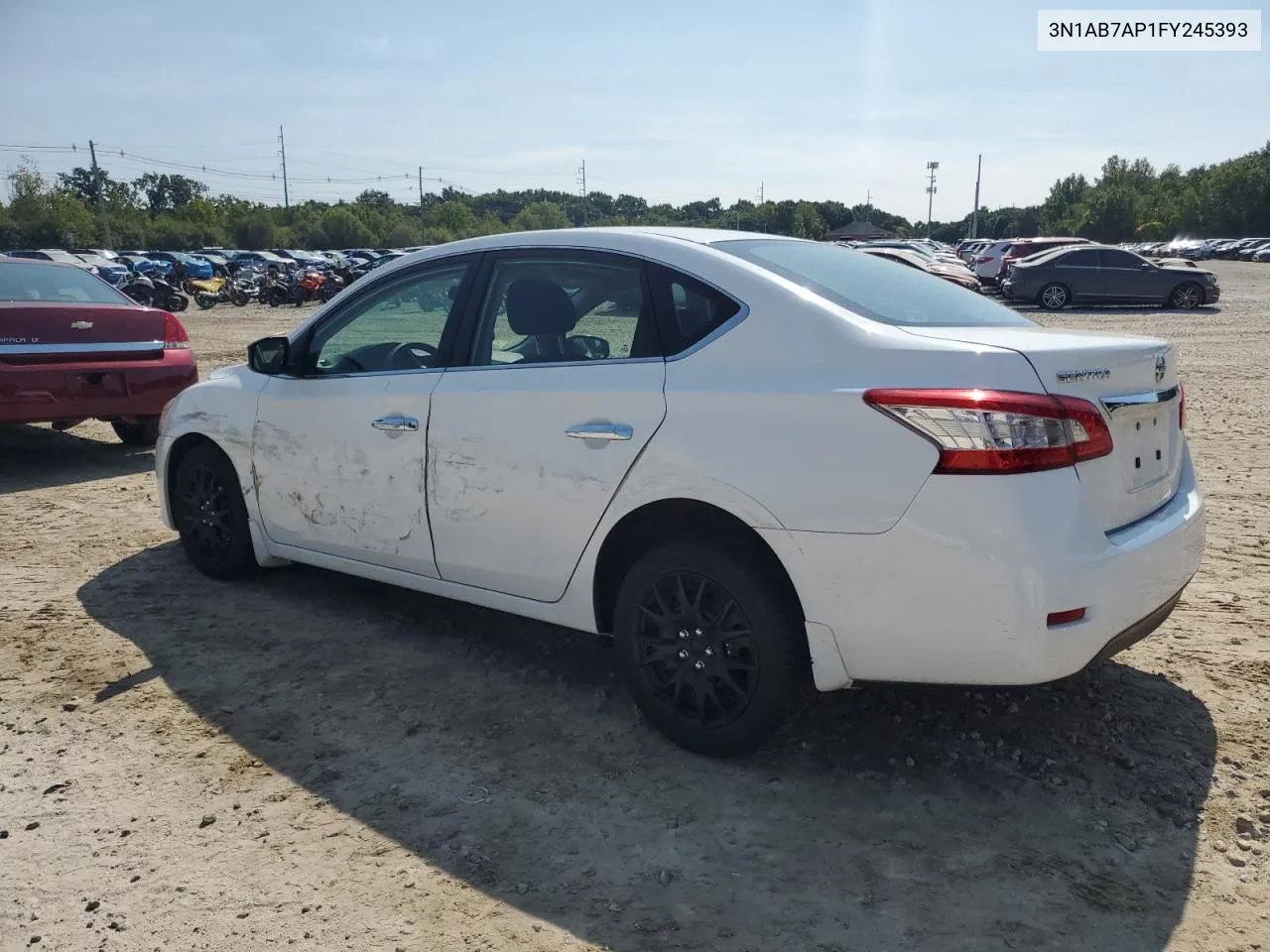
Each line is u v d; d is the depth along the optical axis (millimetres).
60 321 7277
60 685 3920
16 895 2678
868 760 3320
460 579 3900
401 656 4203
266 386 4613
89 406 7387
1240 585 4867
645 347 3371
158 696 3832
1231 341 16484
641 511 3303
